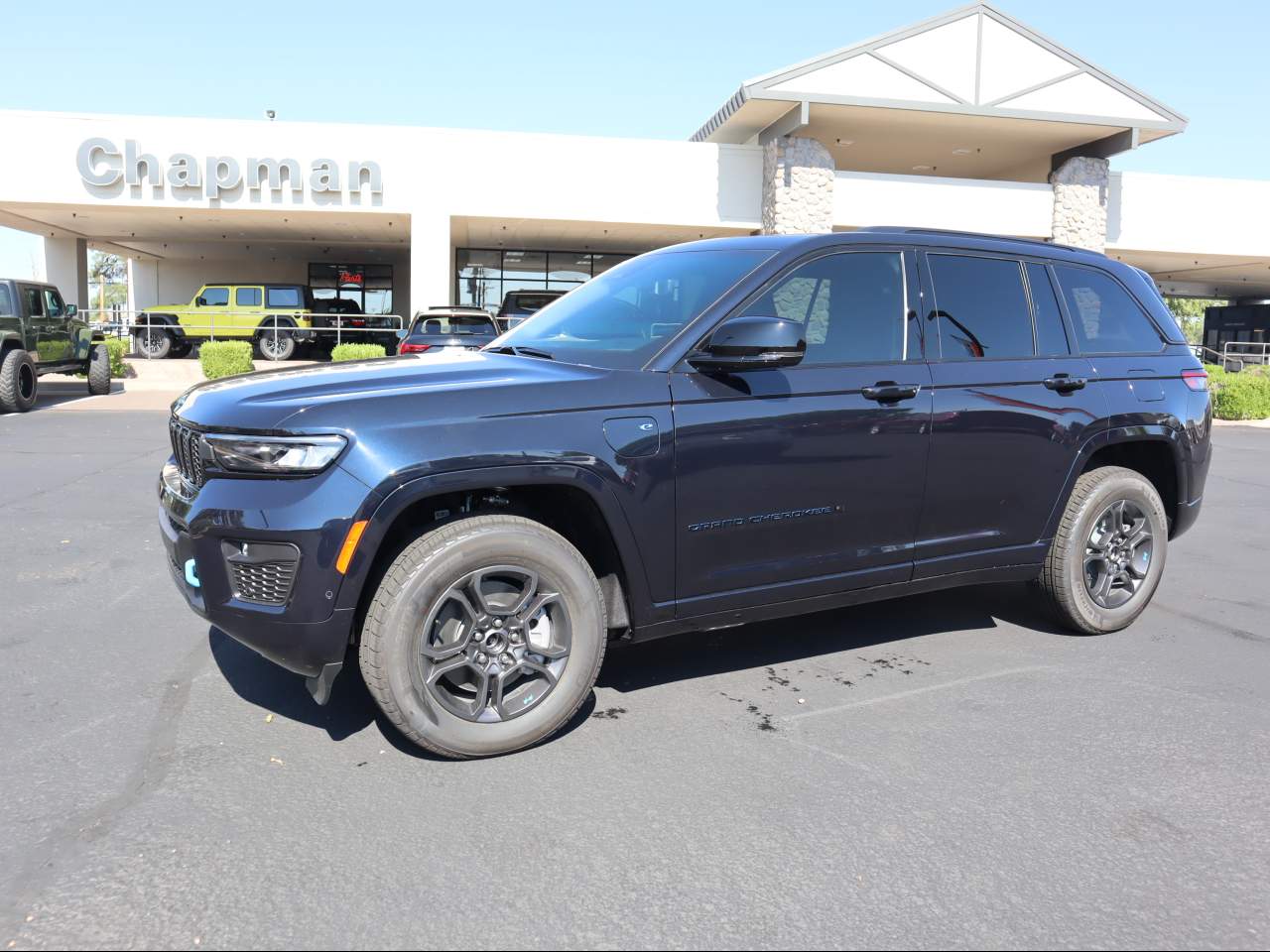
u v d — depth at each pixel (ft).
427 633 10.09
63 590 17.04
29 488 27.43
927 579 13.44
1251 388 65.46
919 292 13.23
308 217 76.59
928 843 8.99
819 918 7.80
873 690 12.84
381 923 7.64
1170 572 20.17
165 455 34.35
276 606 9.78
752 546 11.85
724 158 76.69
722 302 11.78
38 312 53.06
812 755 10.84
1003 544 13.99
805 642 14.85
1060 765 10.69
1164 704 12.53
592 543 11.51
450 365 11.44
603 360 11.55
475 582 10.25
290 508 9.61
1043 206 80.38
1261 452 44.68
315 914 7.74
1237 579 19.57
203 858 8.53
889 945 7.48
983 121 74.90
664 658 14.02
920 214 77.77
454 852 8.70
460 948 7.36
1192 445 15.61
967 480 13.33
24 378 49.90
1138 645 14.98
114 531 21.93
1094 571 15.21
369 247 102.37
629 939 7.50
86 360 58.75
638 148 75.56
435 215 73.97
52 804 9.45
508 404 10.35
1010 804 9.76
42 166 69.87
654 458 10.95
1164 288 144.87
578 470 10.46
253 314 83.46
